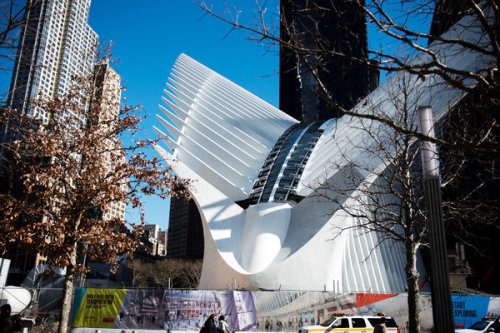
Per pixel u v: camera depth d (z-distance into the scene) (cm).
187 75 5131
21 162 1494
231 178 3862
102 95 1688
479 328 1645
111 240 1561
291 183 3612
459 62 2558
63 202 1672
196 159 3778
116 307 1827
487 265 3997
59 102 1619
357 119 2992
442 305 954
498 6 578
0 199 1453
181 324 1791
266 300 1838
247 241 3183
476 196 3056
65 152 1553
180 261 8388
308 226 3058
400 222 1548
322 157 3575
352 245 3170
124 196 1583
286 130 4597
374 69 707
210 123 4331
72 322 1830
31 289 1986
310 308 1836
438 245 987
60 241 1515
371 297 1855
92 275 6869
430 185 1025
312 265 2805
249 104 4853
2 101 989
